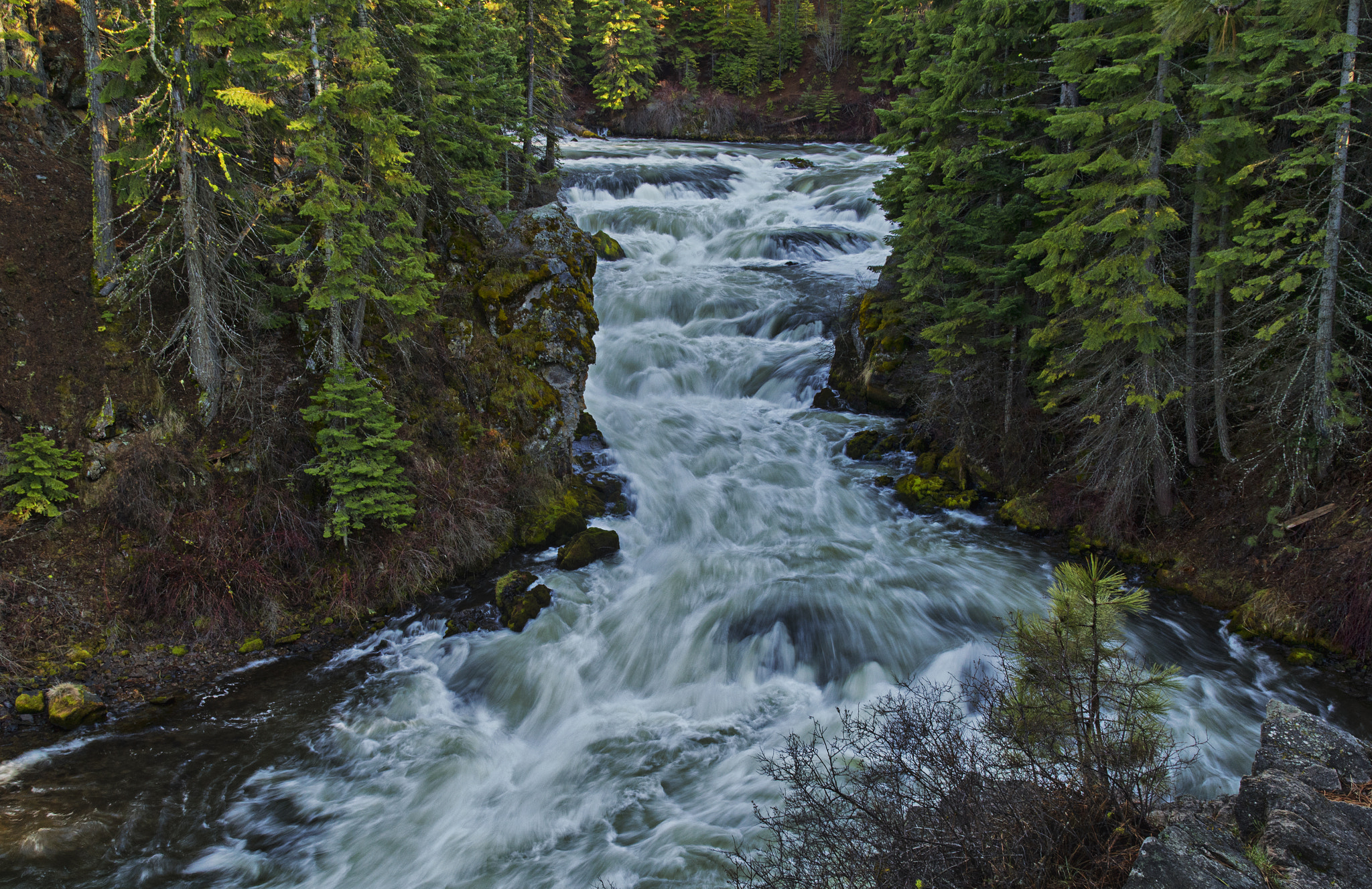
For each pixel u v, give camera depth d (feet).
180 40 36.14
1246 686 34.86
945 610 40.63
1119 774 17.81
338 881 24.57
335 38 36.55
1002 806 17.70
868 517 52.01
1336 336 39.96
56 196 42.11
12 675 31.32
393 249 41.65
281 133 41.19
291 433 40.52
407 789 28.94
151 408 38.42
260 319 41.73
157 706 32.32
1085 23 39.09
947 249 52.42
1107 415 45.01
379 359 45.24
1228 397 43.60
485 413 48.91
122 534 35.99
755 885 20.29
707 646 38.04
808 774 26.43
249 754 30.19
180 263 42.32
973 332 53.26
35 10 45.55
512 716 33.96
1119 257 38.50
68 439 36.58
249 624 36.91
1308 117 33.04
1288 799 15.75
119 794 27.43
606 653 37.81
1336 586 36.76
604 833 26.48
